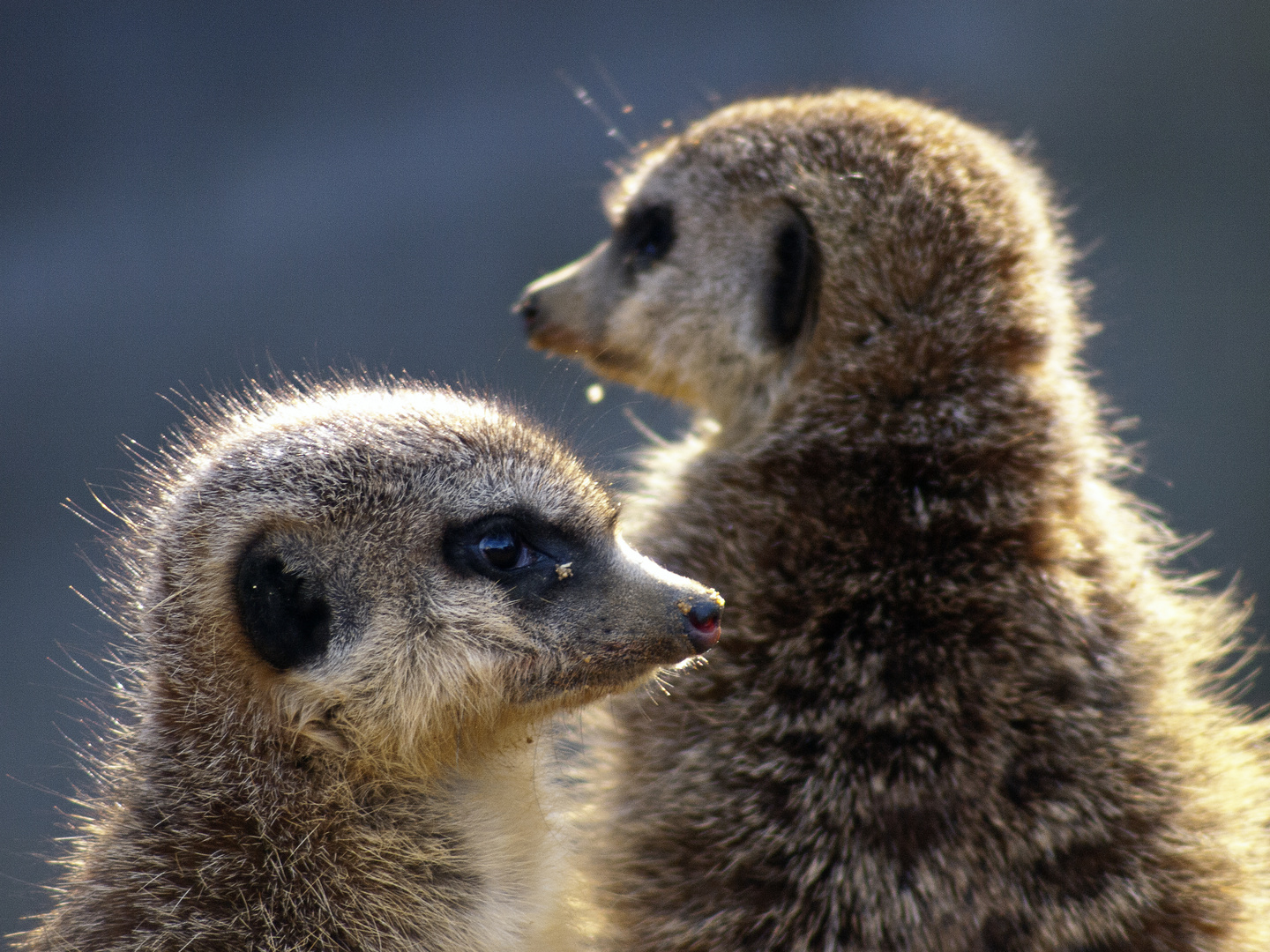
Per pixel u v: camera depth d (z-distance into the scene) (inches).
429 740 80.8
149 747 80.8
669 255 84.9
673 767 82.0
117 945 80.4
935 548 82.0
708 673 82.2
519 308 86.1
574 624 80.8
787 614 82.1
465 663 80.7
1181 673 82.7
